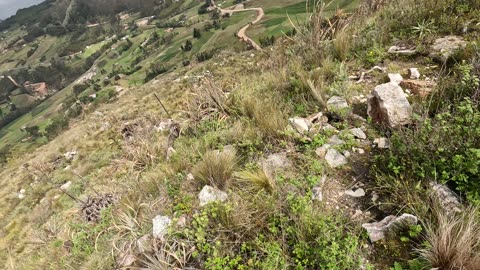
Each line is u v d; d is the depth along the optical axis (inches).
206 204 120.0
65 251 185.2
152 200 149.1
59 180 418.6
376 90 141.6
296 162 133.5
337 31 243.1
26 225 342.6
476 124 106.0
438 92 135.8
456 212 88.8
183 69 1216.2
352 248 83.4
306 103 171.8
